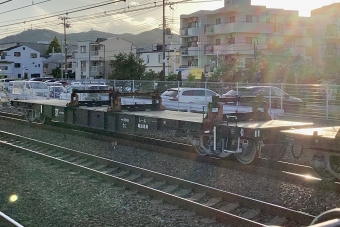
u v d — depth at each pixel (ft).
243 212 23.63
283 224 21.49
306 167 32.22
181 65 183.21
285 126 34.32
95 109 51.26
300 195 26.48
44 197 26.89
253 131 32.63
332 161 27.89
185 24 181.68
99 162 37.22
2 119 73.82
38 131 58.54
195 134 38.50
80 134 53.62
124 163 37.24
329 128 32.17
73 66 249.34
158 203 25.29
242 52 157.69
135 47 242.17
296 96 74.59
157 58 212.23
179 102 78.43
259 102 39.52
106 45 229.66
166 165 36.45
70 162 36.06
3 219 21.02
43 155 38.40
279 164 33.99
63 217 23.11
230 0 168.76
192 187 28.07
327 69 142.92
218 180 31.12
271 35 162.30
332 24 162.61
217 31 164.66
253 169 32.50
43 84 113.19
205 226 21.43
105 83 113.09
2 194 27.58
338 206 24.25
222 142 35.63
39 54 291.79
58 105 57.77
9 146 44.37
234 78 126.72
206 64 169.48
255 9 159.22
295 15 165.68
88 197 26.81
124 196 26.94
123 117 46.21
